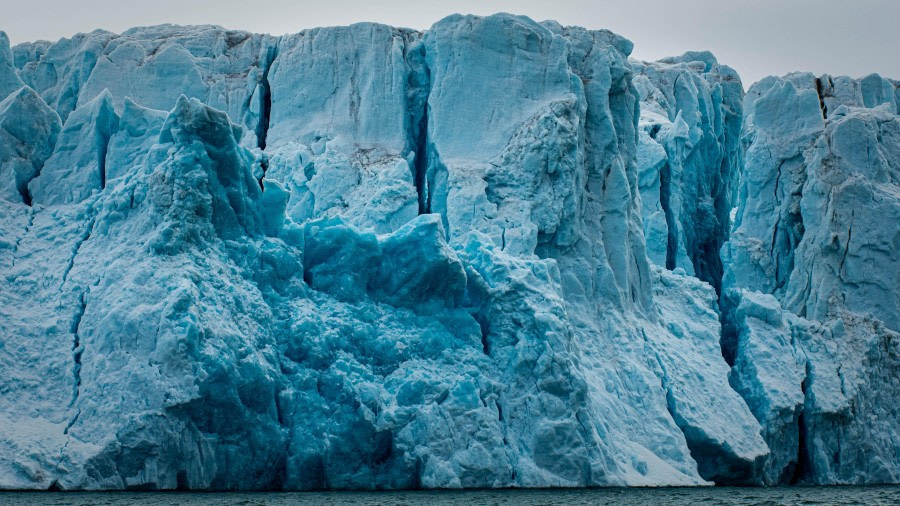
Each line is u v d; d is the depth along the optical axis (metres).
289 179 76.62
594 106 79.38
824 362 76.06
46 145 67.12
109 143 66.38
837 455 73.94
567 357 62.78
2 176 65.44
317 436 58.94
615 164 78.69
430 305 64.81
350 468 59.47
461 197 74.31
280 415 58.84
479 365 63.41
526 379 63.09
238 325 58.53
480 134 77.44
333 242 64.06
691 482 67.81
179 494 55.34
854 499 61.38
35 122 66.81
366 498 55.75
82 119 66.75
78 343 57.94
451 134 77.44
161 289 57.25
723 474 70.44
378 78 79.62
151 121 66.31
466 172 75.31
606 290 76.00
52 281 60.31
